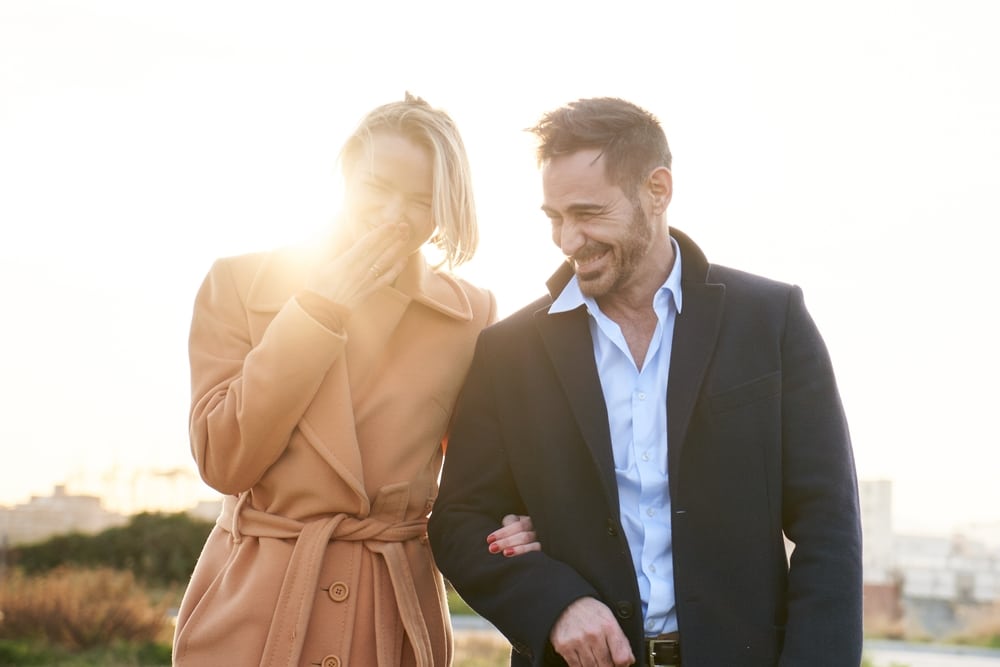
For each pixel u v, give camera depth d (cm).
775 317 261
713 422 253
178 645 262
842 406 263
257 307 272
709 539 248
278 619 255
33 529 1377
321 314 256
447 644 278
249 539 264
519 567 254
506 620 252
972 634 1528
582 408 258
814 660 238
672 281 263
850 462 258
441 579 282
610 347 264
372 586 264
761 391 255
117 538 1356
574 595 247
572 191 251
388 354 277
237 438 257
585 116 255
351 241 274
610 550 252
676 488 250
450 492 272
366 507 264
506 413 270
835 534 249
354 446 263
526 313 276
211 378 268
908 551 1672
